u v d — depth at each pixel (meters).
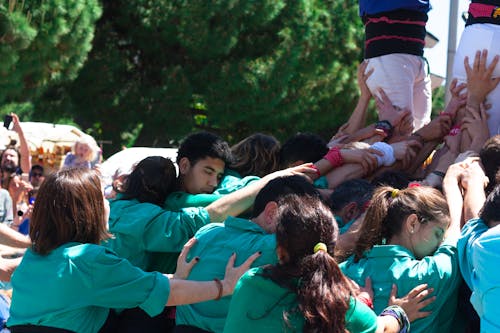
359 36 21.78
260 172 5.16
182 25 19.55
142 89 20.72
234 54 20.80
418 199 3.69
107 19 20.55
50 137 16.09
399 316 3.37
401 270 3.62
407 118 5.68
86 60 19.92
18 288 3.59
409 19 5.63
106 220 3.78
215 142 4.78
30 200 9.61
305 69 20.92
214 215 4.40
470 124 5.12
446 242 3.81
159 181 4.62
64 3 16.52
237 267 3.62
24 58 16.48
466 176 4.23
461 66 5.37
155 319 4.34
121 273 3.53
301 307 2.97
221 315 3.81
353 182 4.55
